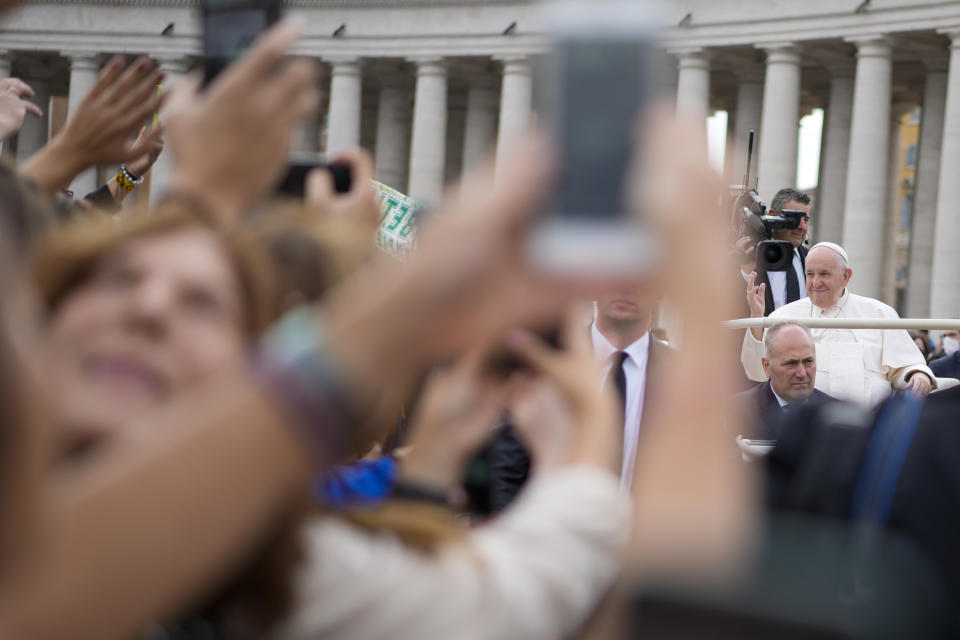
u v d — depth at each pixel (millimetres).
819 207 62250
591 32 1872
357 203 3768
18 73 77500
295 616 2389
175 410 1850
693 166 1914
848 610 3080
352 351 1815
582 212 1816
